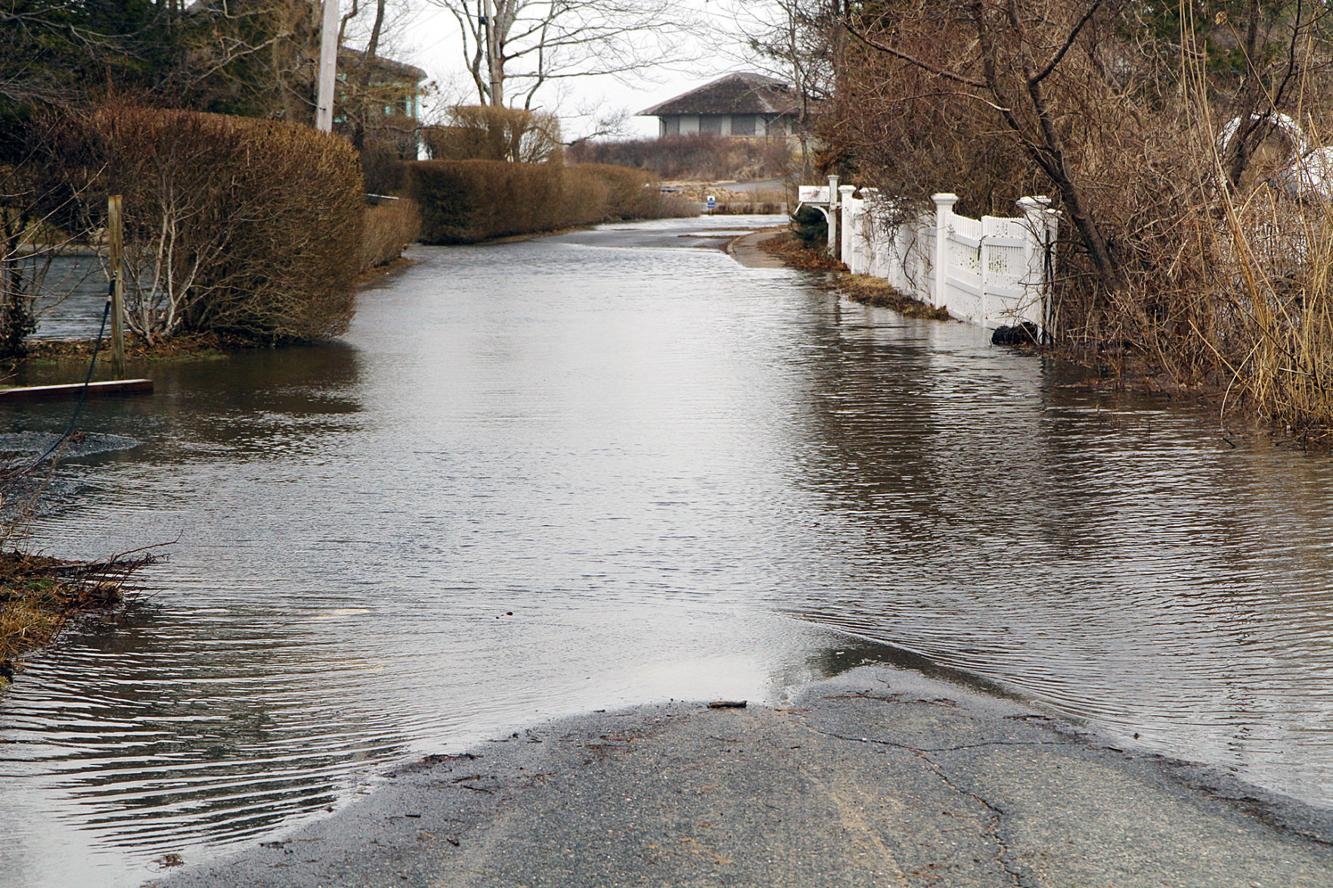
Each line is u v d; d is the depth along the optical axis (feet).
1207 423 36.17
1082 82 50.42
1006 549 24.62
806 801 13.93
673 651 19.19
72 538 25.84
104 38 92.17
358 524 26.91
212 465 32.53
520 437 36.04
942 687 17.54
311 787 14.53
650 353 52.95
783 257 108.17
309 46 118.83
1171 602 21.22
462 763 15.10
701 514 27.61
